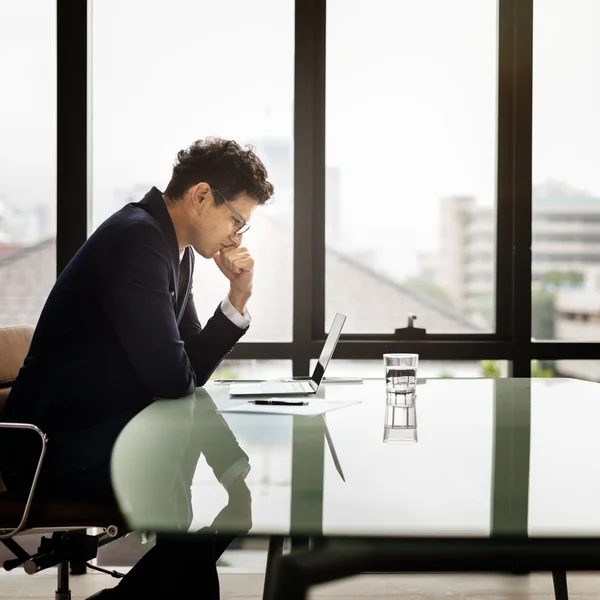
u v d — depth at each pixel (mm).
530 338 2883
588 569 684
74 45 2789
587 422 1349
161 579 1052
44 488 1414
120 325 1542
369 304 2949
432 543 695
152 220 1667
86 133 2812
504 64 2896
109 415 1553
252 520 738
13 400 1540
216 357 1898
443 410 1505
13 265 2869
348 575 705
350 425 1316
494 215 2949
